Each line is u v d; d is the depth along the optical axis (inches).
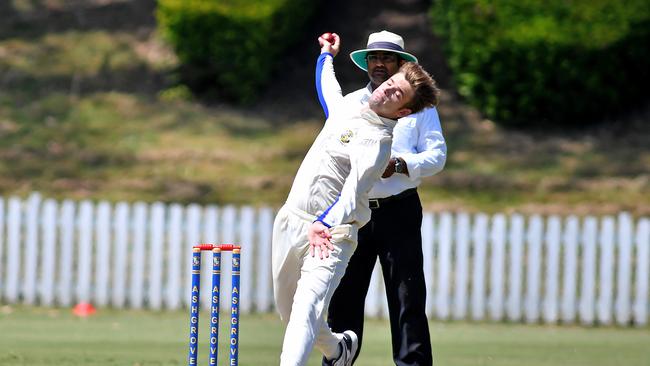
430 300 1649.9
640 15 2235.5
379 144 702.5
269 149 2285.9
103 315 1581.0
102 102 2452.0
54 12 2827.3
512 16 2272.4
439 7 2504.9
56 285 1688.0
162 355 1125.7
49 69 2576.3
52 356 1100.5
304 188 724.7
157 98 2486.5
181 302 1665.8
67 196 2069.4
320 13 2714.1
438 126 825.5
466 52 2335.1
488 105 2362.2
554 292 1643.7
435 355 1209.4
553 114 2346.2
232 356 679.7
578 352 1270.9
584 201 2071.9
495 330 1531.7
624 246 1641.2
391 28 2664.9
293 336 696.4
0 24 2770.7
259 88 2522.1
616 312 1648.6
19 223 1674.5
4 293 1680.6
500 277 1647.4
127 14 2817.4
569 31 2240.4
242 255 1648.6
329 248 695.1
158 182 2132.1
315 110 2475.4
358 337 833.5
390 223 813.9
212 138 2327.8
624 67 2294.5
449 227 1642.5
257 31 2402.8
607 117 2379.4
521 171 2194.9
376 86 824.3
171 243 1658.5
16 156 2206.0
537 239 1642.5
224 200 2080.5
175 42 2422.5
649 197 2082.9
